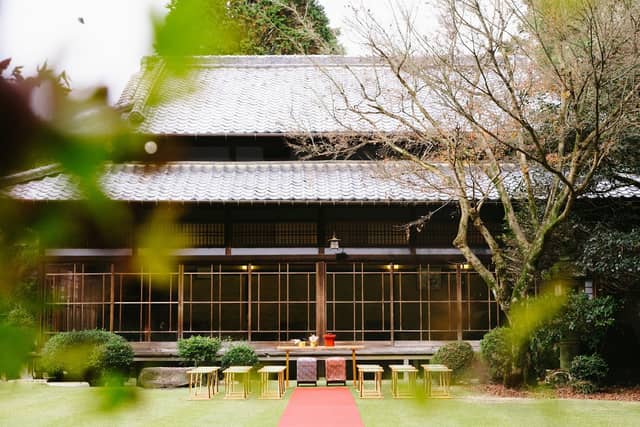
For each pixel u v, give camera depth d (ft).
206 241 51.37
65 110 1.92
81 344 2.62
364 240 51.55
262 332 50.44
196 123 57.00
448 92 38.45
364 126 53.36
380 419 34.01
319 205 50.60
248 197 49.75
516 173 50.67
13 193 2.07
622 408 37.29
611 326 46.80
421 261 51.49
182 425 32.68
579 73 38.27
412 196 49.90
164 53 2.02
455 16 37.11
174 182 51.93
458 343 46.68
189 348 47.75
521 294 41.22
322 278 51.34
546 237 40.04
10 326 2.21
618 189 48.73
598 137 36.63
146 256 2.77
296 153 53.47
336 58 67.05
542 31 37.09
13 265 2.20
